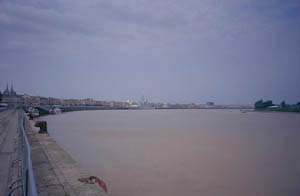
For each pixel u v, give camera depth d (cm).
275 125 6294
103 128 4797
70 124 5822
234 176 1550
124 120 8012
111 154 2152
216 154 2230
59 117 9262
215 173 1611
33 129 2630
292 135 3900
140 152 2256
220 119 9431
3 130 2158
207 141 3075
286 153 2327
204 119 9338
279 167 1784
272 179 1502
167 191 1264
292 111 19888
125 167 1700
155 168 1702
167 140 3123
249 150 2466
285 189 1336
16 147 1366
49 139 2002
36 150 1525
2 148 1344
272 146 2759
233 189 1323
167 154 2186
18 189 744
